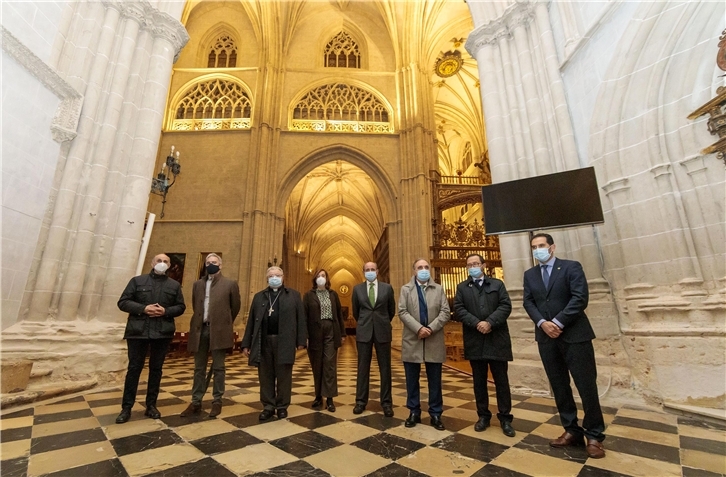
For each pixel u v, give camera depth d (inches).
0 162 159.2
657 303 151.7
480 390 125.5
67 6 204.5
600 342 176.4
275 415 139.9
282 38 729.0
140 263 243.4
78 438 108.4
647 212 161.0
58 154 193.8
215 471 85.3
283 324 143.4
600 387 169.2
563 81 219.8
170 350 444.5
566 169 204.5
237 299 157.4
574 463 91.4
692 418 131.8
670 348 146.4
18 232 169.5
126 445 102.8
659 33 162.4
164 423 127.0
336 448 102.7
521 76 244.8
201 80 706.8
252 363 137.1
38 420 127.4
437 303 136.2
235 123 676.1
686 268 145.2
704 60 145.9
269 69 690.2
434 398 127.1
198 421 130.5
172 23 257.0
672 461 92.1
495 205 186.5
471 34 275.3
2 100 159.3
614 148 177.3
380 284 160.7
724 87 134.5
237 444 105.3
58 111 193.6
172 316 141.3
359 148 679.1
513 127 243.4
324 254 1694.1
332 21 788.0
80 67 207.6
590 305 180.1
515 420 135.0
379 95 733.3
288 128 697.0
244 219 607.2
